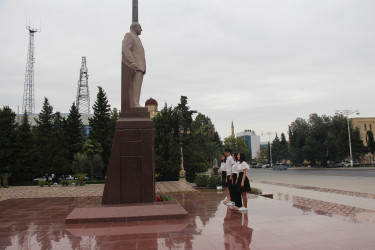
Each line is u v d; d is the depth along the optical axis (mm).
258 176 35719
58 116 42750
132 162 8508
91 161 33062
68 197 14711
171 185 23688
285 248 4543
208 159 50656
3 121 33188
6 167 32375
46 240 5445
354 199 11516
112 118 38219
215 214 7637
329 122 58719
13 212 9312
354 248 4465
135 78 9250
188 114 44562
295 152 62750
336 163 58469
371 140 57688
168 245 4879
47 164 35031
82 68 62219
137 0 9820
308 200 11055
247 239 5125
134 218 6969
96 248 4832
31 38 51906
